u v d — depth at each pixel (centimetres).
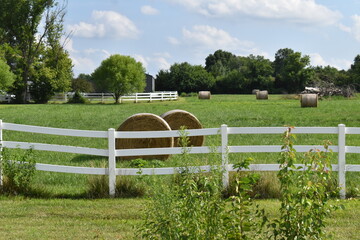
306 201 465
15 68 6619
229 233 464
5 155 993
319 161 491
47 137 1972
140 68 5784
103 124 2559
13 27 6638
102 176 1007
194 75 10125
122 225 776
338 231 740
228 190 948
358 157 1421
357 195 977
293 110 3519
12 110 3909
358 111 3322
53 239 707
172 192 514
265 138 1864
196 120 1631
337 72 10500
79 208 885
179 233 471
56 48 6788
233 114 3159
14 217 830
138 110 3788
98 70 5666
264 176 984
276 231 477
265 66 10669
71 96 6425
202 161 990
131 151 1002
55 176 1191
